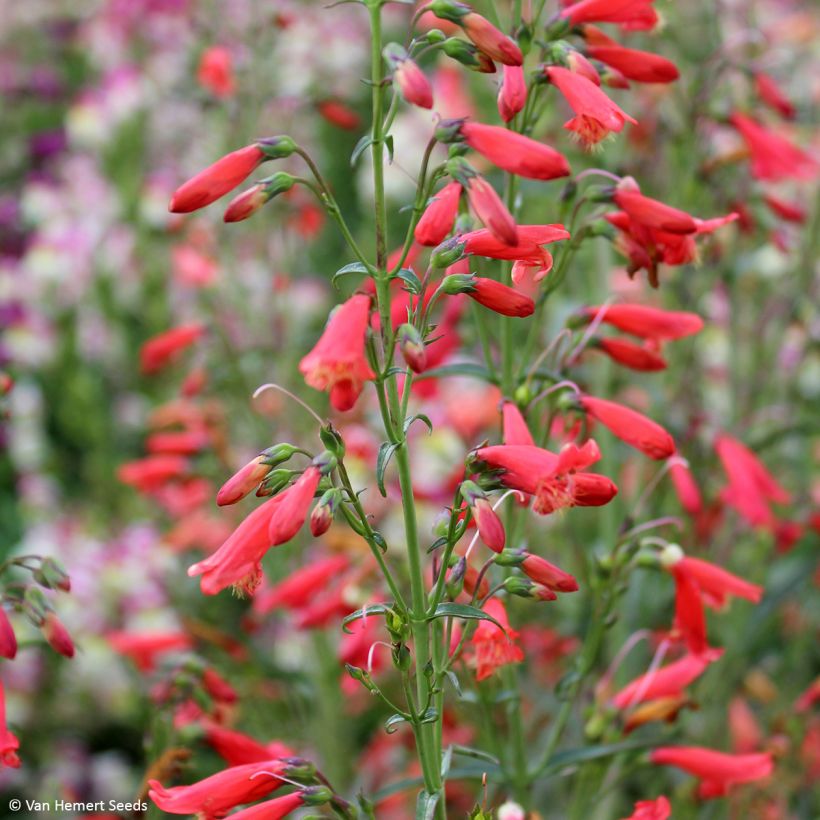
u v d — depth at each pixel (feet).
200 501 24.03
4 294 35.35
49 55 48.85
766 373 23.09
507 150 10.98
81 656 26.50
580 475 11.67
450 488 21.11
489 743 14.84
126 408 34.04
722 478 22.09
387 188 32.48
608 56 14.30
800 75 28.32
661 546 15.58
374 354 10.85
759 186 24.41
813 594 23.38
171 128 34.96
